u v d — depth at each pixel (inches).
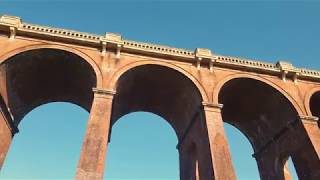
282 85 994.1
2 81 785.6
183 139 1034.7
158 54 919.7
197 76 916.0
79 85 949.8
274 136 1078.4
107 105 762.2
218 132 799.7
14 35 824.3
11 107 886.4
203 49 978.7
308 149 886.4
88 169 633.6
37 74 902.4
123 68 858.1
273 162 1072.2
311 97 1064.8
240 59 1005.2
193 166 931.3
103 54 874.1
